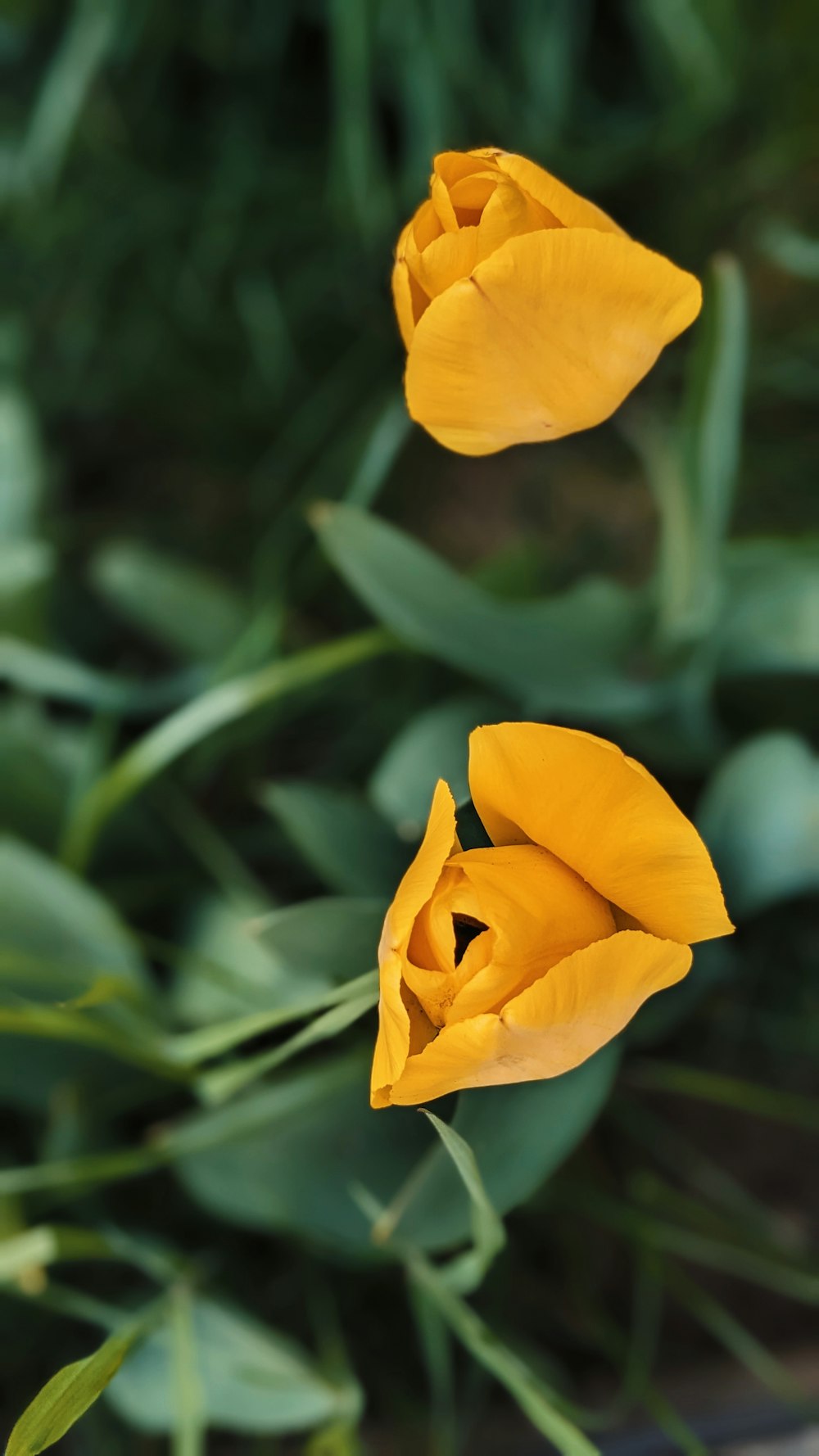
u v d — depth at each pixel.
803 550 0.68
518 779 0.50
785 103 0.85
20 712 0.75
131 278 0.94
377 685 0.82
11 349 0.92
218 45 0.89
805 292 0.86
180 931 0.71
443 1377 0.62
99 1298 0.72
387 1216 0.56
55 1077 0.67
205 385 0.93
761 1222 0.71
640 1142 0.74
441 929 0.50
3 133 0.91
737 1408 0.68
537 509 0.90
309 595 0.87
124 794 0.67
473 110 0.86
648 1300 0.68
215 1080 0.61
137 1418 0.63
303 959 0.58
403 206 0.88
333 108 0.91
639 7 0.84
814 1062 0.75
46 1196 0.67
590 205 0.51
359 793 0.81
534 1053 0.49
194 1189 0.63
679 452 0.62
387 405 0.88
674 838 0.50
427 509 0.91
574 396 0.52
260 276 0.91
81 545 0.93
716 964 0.66
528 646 0.64
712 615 0.64
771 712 0.74
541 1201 0.68
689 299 0.51
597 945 0.48
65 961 0.65
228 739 0.77
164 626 0.74
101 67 0.89
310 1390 0.61
